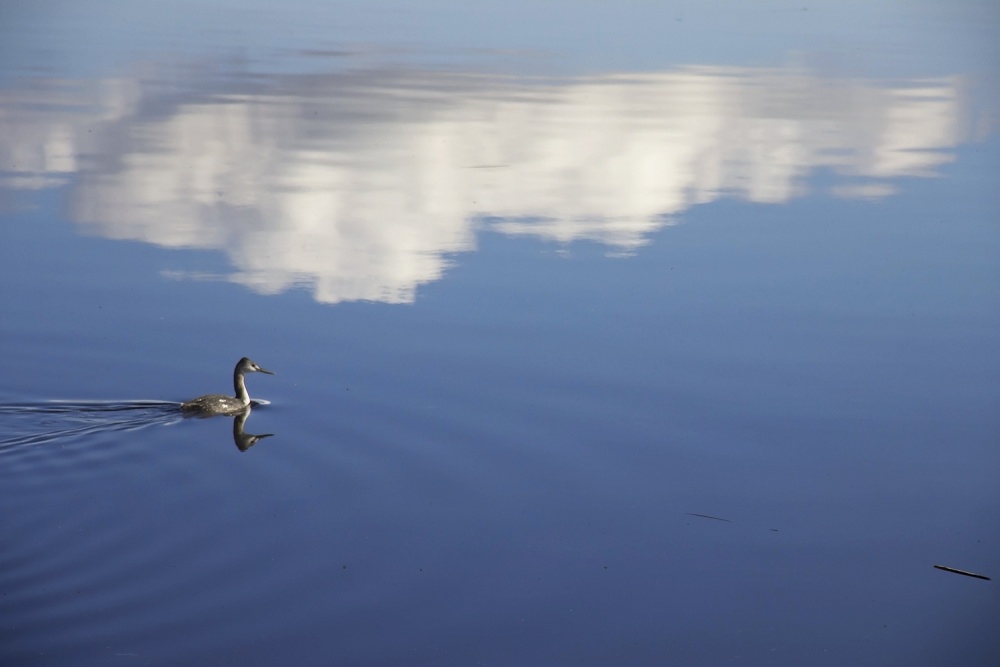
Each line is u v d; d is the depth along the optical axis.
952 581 12.55
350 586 12.02
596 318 19.23
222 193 25.00
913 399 16.73
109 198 24.42
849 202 25.67
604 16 50.84
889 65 41.91
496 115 32.25
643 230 23.53
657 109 33.69
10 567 12.07
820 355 18.11
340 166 27.19
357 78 36.41
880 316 19.64
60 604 11.43
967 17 54.59
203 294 19.80
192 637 11.01
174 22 46.69
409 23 47.59
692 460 14.95
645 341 18.38
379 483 14.18
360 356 17.64
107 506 13.35
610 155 28.83
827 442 15.49
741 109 34.16
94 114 31.05
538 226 23.67
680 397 16.58
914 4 58.62
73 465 14.35
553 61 40.19
